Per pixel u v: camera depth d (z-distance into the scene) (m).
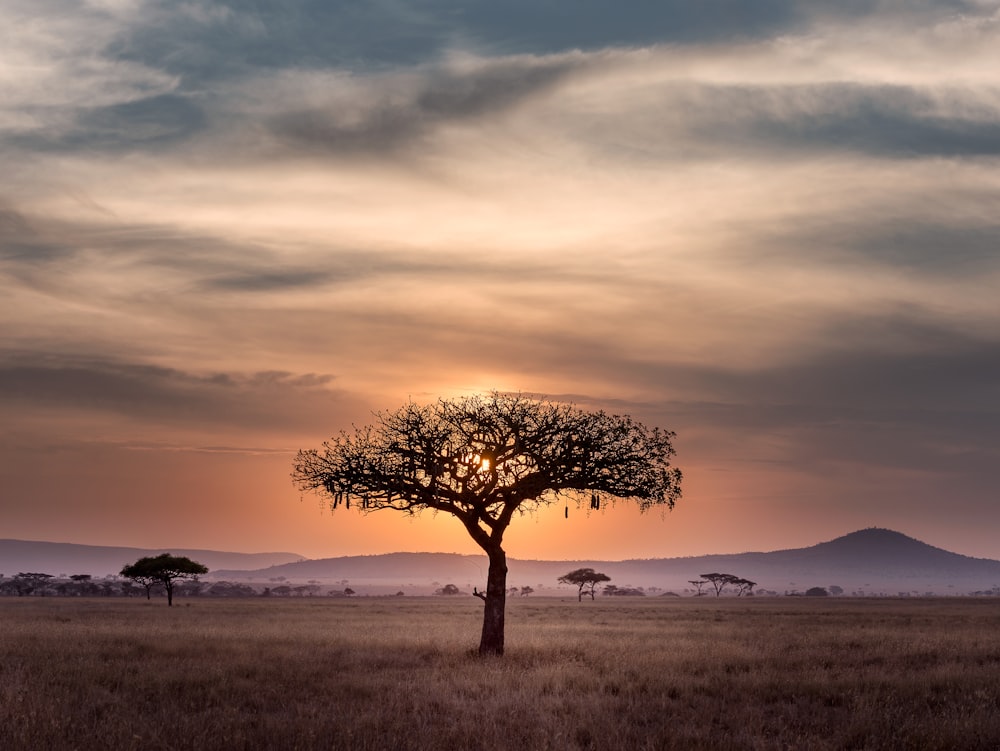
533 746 12.94
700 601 183.75
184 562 120.31
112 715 14.73
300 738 12.65
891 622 68.56
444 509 30.31
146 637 35.78
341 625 52.62
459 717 15.34
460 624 56.97
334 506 30.80
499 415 29.81
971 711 16.88
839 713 16.94
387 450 30.25
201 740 12.61
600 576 196.62
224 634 38.91
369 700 17.64
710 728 14.89
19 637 34.72
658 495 30.73
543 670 23.34
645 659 27.36
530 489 30.12
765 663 26.61
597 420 30.34
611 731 14.16
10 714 14.37
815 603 162.75
